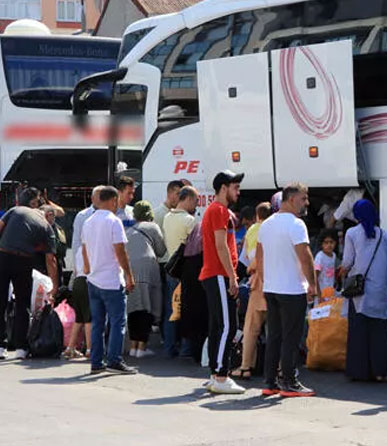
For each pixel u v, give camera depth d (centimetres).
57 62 2205
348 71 1284
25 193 1323
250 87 1394
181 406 997
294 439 853
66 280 2019
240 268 1233
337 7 1323
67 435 856
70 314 1351
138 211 1319
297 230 1014
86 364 1255
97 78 1675
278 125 1364
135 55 1612
